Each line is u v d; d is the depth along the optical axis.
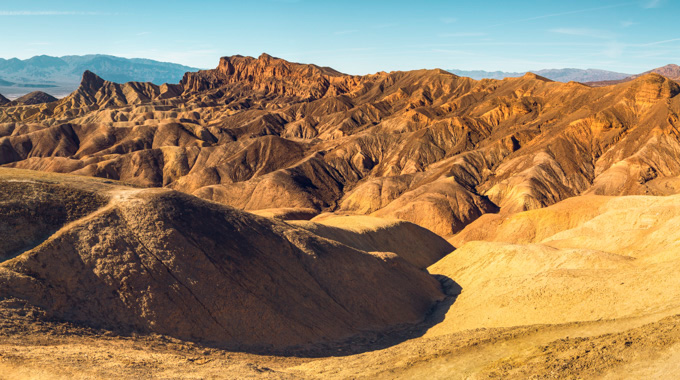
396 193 150.25
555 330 30.98
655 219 64.19
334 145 199.38
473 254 66.31
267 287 44.66
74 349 29.23
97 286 37.47
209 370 29.27
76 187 46.69
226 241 45.91
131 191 47.81
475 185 152.50
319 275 49.59
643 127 146.88
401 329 48.50
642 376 20.91
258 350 39.25
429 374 28.09
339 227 72.56
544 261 56.25
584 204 91.62
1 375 23.19
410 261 76.50
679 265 37.75
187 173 183.50
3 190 42.16
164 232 42.94
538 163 145.50
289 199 151.50
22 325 31.11
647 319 28.95
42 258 36.94
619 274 41.56
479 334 34.97
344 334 45.03
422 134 191.75
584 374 22.38
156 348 34.44
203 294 40.66
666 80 159.38
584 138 155.00
